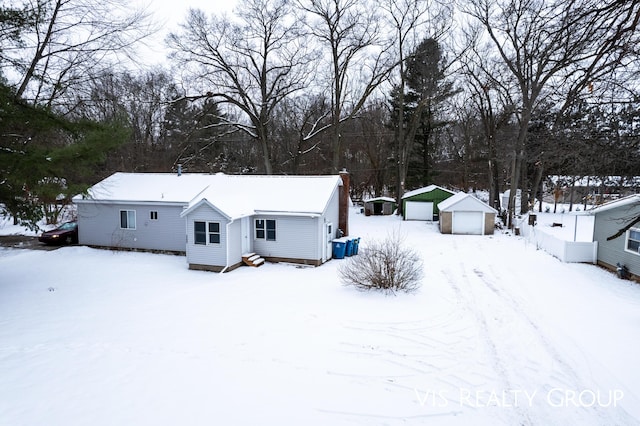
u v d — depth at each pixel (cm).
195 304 1312
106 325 1122
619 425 676
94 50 1831
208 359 906
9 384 786
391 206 3922
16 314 1217
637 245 1591
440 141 5684
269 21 3175
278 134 4600
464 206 2819
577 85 588
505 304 1298
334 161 3394
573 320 1152
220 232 1767
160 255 2109
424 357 929
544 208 4197
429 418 692
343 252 2069
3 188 1302
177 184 2286
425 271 1745
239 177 2281
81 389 769
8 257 2027
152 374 833
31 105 1334
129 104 3553
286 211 1900
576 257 1944
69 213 3359
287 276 1689
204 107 3516
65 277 1673
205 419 674
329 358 919
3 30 1283
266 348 968
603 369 862
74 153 1302
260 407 713
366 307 1263
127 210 2197
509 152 3133
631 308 1258
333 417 688
